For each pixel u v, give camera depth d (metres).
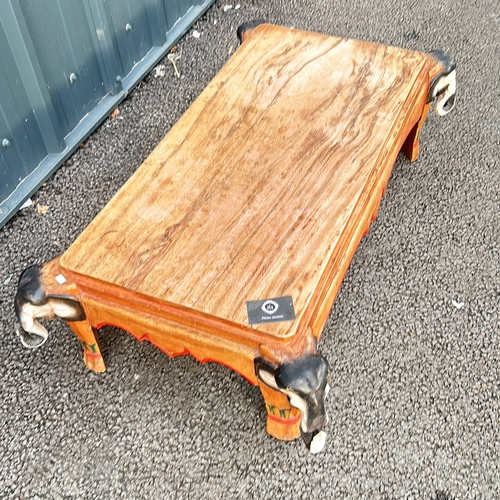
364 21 2.82
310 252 1.33
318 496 1.43
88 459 1.50
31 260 1.94
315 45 1.88
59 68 2.08
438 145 2.25
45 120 2.06
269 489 1.44
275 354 1.21
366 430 1.53
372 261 1.89
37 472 1.48
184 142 1.58
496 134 2.29
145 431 1.55
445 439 1.51
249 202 1.43
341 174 1.48
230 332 1.25
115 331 1.75
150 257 1.34
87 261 1.34
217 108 1.67
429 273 1.86
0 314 1.79
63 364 1.68
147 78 2.56
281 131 1.60
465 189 2.10
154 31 2.55
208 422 1.56
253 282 1.28
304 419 1.24
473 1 2.92
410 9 2.88
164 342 1.37
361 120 1.62
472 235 1.96
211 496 1.44
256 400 1.60
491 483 1.44
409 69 1.76
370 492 1.43
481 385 1.61
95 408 1.60
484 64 2.59
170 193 1.46
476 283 1.83
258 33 1.94
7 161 1.99
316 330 1.35
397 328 1.73
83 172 2.20
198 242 1.36
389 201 2.06
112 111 2.41
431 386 1.61
